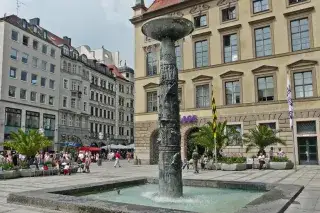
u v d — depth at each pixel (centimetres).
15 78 5331
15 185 1675
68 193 1084
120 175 2331
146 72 4159
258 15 3438
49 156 2983
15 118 5275
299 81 3148
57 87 6278
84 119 7025
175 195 1100
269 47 3362
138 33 4284
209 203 1002
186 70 3825
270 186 1209
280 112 3180
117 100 8488
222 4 3672
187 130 3722
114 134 8281
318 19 3097
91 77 7450
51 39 6625
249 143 2945
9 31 5269
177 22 1195
